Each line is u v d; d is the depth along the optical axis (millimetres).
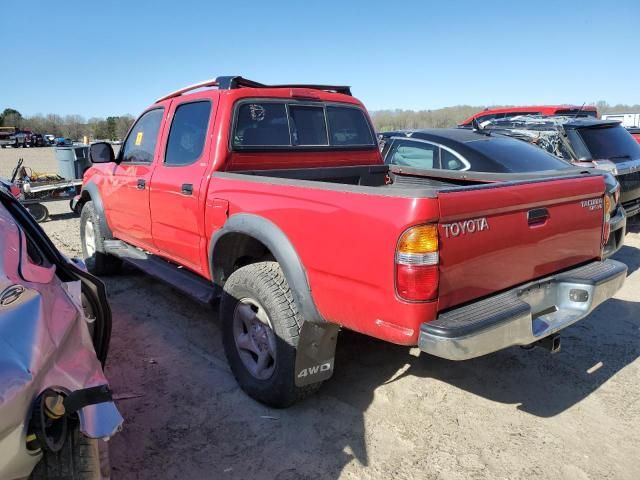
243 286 3488
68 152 12219
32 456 1871
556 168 6434
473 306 2771
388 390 3791
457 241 2646
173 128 4605
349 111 5008
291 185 3201
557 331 3135
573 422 3422
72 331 2275
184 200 4203
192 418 3418
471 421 3424
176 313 5250
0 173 21406
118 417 2104
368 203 2715
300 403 3605
